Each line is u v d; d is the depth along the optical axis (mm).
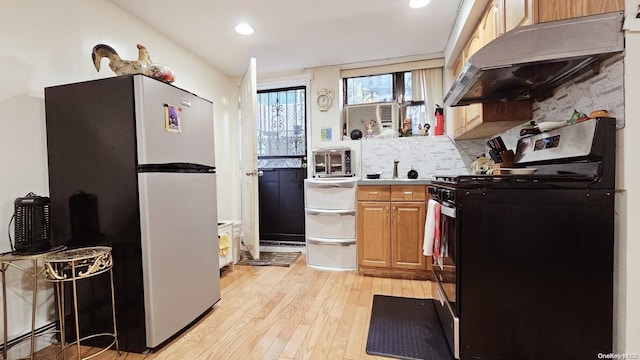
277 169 4039
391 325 1888
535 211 1336
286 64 3562
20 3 1694
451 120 3275
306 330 1850
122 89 1611
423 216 2682
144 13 2400
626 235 1261
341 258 3006
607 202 1278
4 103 1634
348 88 3742
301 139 3957
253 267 3121
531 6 1389
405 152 3398
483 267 1387
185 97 1898
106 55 1849
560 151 1494
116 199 1649
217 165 3635
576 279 1310
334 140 3623
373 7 2363
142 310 1631
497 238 1371
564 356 1324
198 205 1993
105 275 1683
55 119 1736
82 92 1680
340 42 2988
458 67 2932
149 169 1625
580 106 1564
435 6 2361
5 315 1502
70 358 1616
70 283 1754
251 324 1933
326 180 3010
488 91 1977
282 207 4059
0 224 1612
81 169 1702
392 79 3604
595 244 1291
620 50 1252
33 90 1755
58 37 1886
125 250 1646
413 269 2730
